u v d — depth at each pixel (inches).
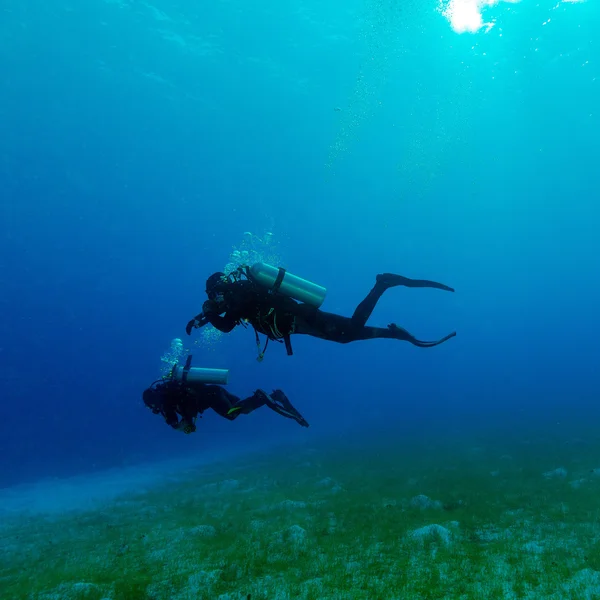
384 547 204.2
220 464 675.4
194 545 231.9
